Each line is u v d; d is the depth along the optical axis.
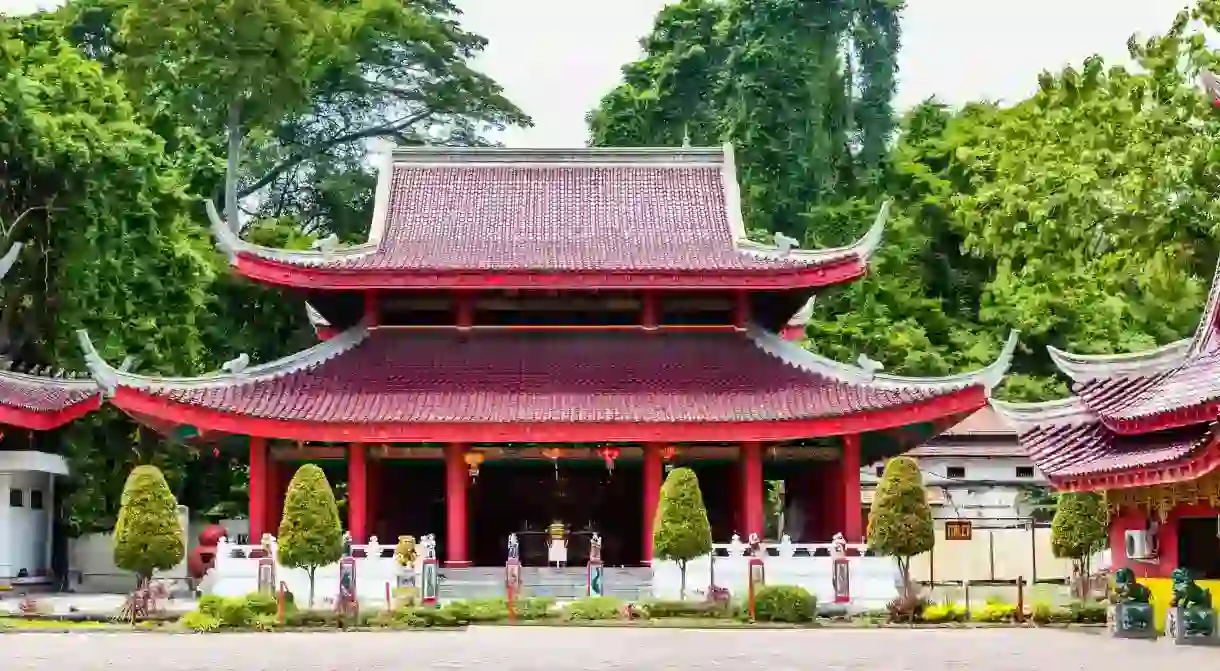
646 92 126.44
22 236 73.50
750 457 63.44
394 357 66.06
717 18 126.88
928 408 61.34
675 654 41.09
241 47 100.88
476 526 71.00
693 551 54.91
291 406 62.00
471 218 70.56
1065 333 92.56
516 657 40.19
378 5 116.25
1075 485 46.41
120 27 103.88
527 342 67.25
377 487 68.12
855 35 129.50
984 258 100.56
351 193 119.88
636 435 61.78
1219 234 61.03
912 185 105.19
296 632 48.84
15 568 66.94
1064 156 70.25
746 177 118.00
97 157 72.62
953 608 52.81
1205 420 41.16
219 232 64.50
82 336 59.69
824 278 65.69
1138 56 64.44
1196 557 45.06
